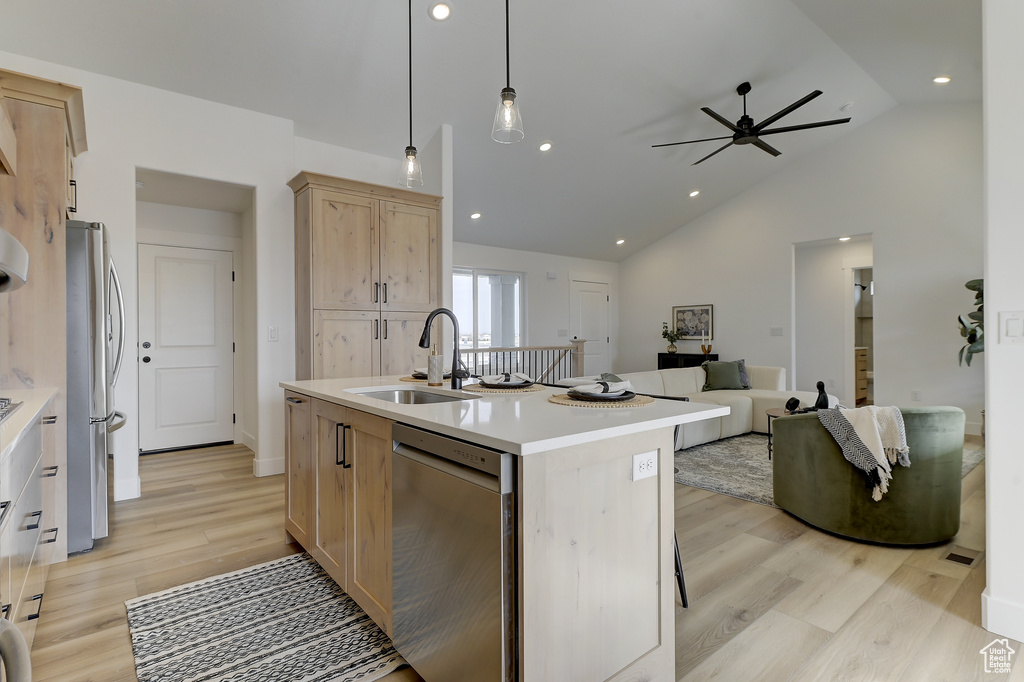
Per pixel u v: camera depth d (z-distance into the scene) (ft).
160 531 9.02
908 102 17.80
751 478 12.10
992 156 5.93
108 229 10.61
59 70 10.15
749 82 15.02
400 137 14.37
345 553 6.34
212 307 15.78
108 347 8.64
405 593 5.06
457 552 4.32
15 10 8.80
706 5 11.70
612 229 24.66
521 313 25.79
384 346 13.28
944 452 8.07
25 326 7.71
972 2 10.64
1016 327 5.81
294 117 12.93
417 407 5.48
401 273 13.57
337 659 5.44
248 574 7.36
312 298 12.17
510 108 7.42
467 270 23.98
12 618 4.67
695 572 7.41
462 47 11.56
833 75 15.53
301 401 7.75
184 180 11.98
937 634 5.87
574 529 4.17
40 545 6.36
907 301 18.11
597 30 11.89
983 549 8.15
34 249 7.75
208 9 9.47
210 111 11.91
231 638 5.82
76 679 5.11
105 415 8.43
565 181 19.19
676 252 26.22
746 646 5.64
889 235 18.58
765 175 21.94
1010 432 5.84
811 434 9.01
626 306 29.09
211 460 14.01
